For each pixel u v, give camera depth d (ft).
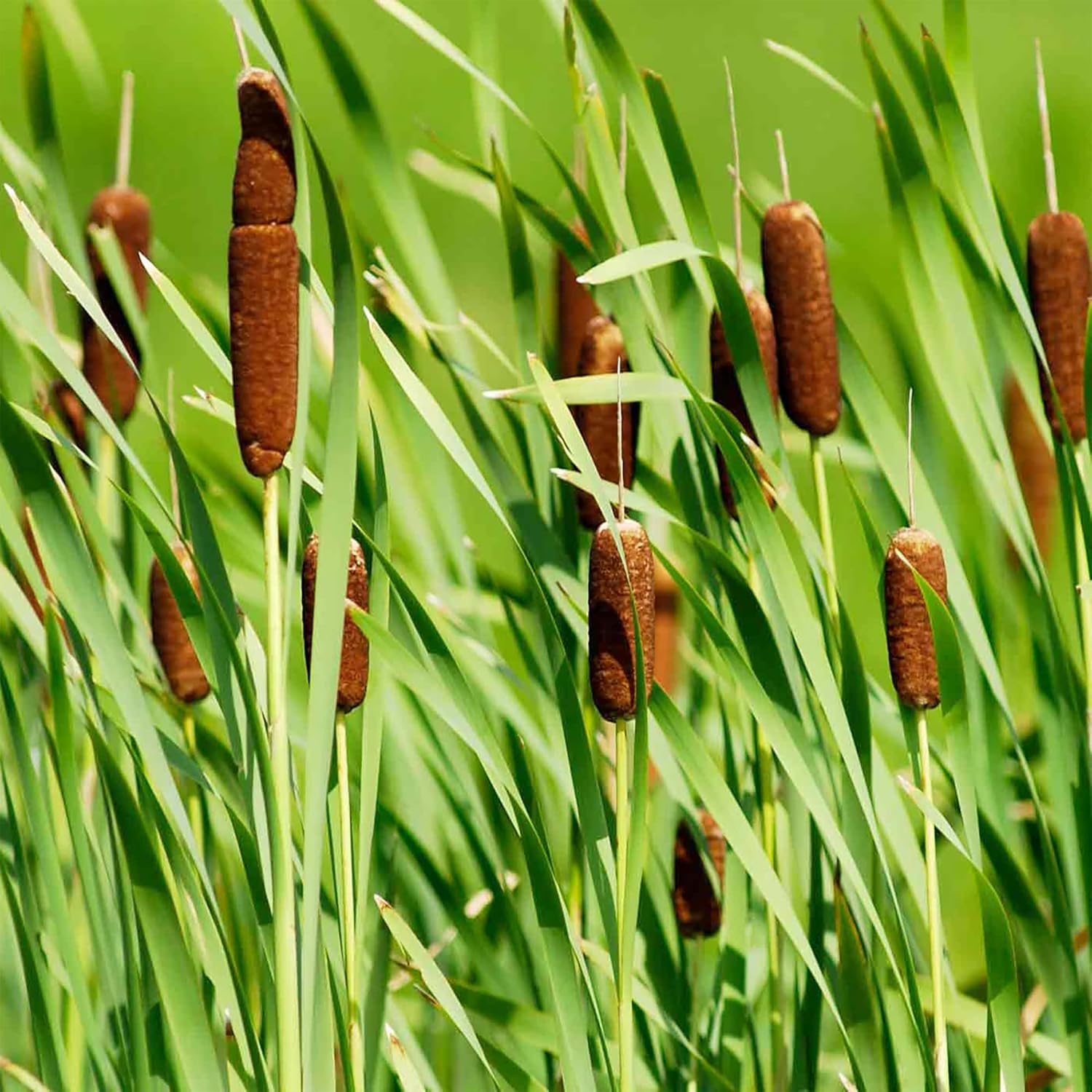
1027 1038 10.57
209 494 10.84
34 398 10.46
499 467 10.25
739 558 10.27
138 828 9.40
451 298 10.42
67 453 9.90
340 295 9.42
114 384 10.34
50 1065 9.89
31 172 10.68
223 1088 9.52
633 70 10.10
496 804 10.64
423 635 9.68
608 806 10.46
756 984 10.69
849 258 10.71
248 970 10.71
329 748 9.43
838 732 9.77
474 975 10.72
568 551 10.43
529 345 10.34
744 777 10.61
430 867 10.53
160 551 9.57
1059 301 10.18
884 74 10.12
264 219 9.36
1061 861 10.82
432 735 10.52
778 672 9.89
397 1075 10.14
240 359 9.37
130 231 10.41
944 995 10.53
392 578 9.61
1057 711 10.49
